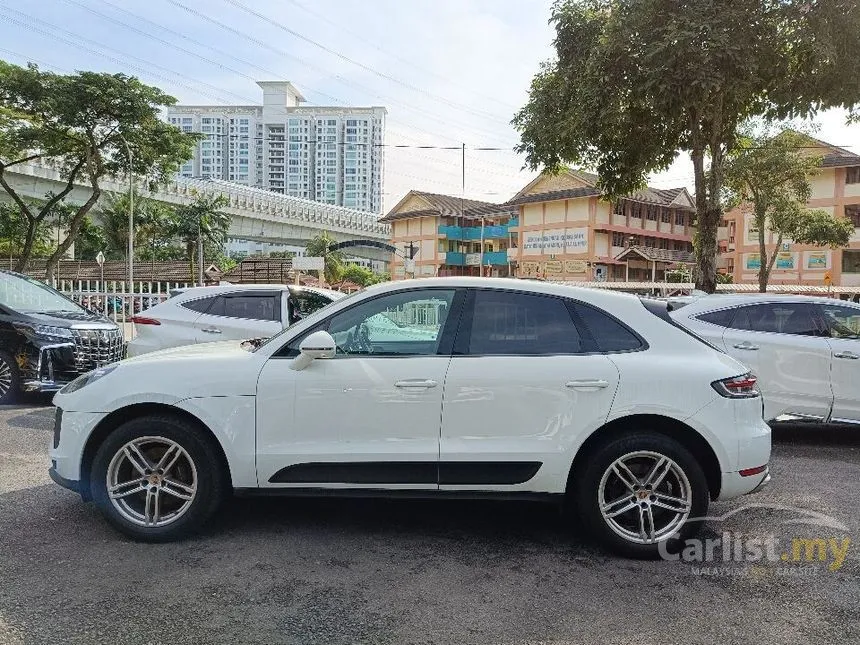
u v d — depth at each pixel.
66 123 22.41
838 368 6.86
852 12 9.68
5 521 4.35
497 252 53.91
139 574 3.60
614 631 3.09
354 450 3.92
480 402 3.90
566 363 3.94
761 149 21.83
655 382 3.88
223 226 49.12
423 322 4.13
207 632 3.01
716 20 9.66
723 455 3.89
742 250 42.31
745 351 7.00
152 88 23.25
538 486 3.91
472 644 2.95
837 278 38.50
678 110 10.59
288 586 3.49
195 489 4.01
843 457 6.57
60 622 3.07
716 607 3.34
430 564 3.82
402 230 57.50
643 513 3.92
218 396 3.97
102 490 4.02
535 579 3.64
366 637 3.00
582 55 11.88
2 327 8.44
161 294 19.03
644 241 48.09
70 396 4.15
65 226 52.88
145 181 27.53
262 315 8.88
